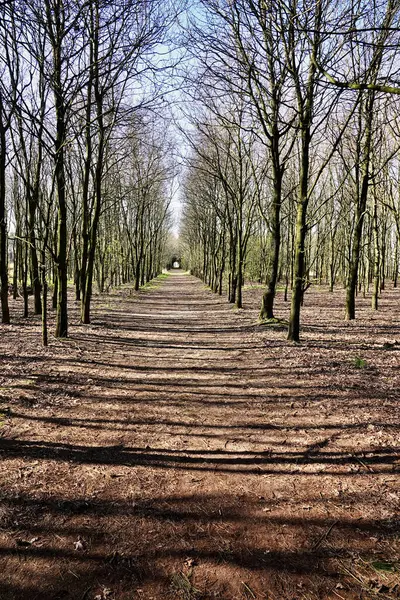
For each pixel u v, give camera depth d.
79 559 2.42
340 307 16.52
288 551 2.50
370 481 3.23
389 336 9.41
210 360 7.56
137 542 2.59
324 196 23.22
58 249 9.16
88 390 5.55
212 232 28.64
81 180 17.02
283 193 18.84
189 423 4.49
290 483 3.26
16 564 2.36
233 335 10.31
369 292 24.53
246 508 2.95
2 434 4.02
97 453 3.76
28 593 2.16
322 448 3.82
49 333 9.51
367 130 11.19
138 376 6.40
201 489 3.19
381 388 5.39
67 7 7.08
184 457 3.71
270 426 4.37
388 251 30.77
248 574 2.32
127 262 33.19
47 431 4.18
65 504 2.95
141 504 2.98
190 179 27.19
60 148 7.91
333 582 2.25
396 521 2.73
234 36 9.37
